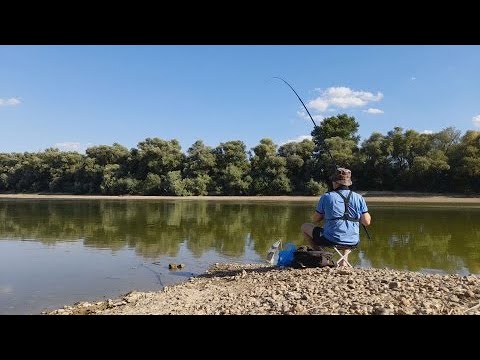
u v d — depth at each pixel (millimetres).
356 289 5129
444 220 18938
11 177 58094
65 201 39188
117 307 5555
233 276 7133
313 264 6523
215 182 48625
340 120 51594
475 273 8250
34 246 11734
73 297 6621
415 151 44000
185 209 27188
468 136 42188
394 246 11578
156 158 51438
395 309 4301
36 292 6926
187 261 9516
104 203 35188
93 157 54219
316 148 46031
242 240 12883
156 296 6066
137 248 11383
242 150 49938
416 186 43875
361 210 6375
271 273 6633
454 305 4410
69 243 12305
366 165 44406
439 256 10117
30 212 24500
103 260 9641
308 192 45469
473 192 41812
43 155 57281
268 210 26156
